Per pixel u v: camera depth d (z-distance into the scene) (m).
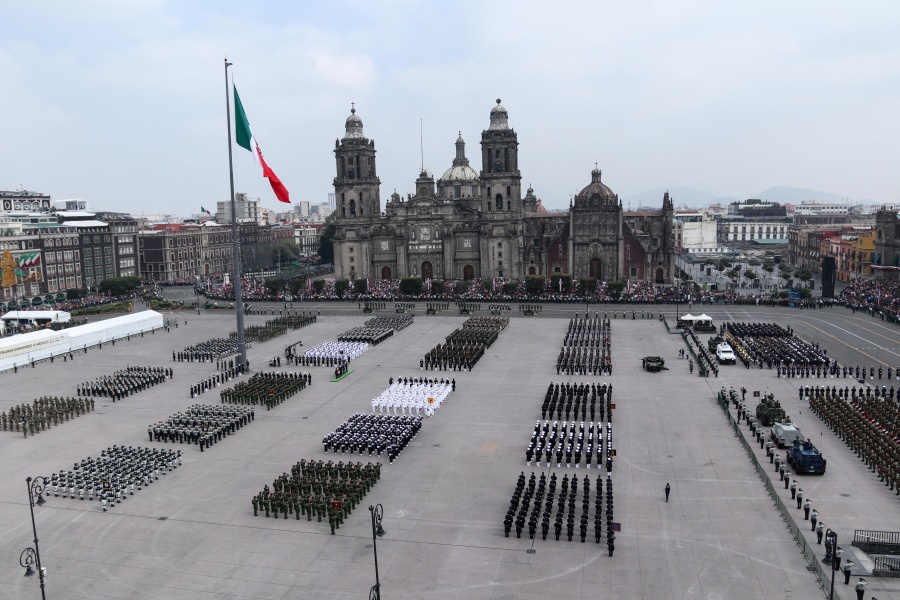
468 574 43.88
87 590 43.25
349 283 186.62
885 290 163.38
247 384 88.31
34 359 109.19
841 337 117.56
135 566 46.00
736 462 61.62
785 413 73.69
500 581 43.00
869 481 56.94
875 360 99.50
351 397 85.19
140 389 90.69
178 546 48.56
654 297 165.62
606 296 169.00
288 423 75.50
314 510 52.84
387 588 42.44
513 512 50.25
